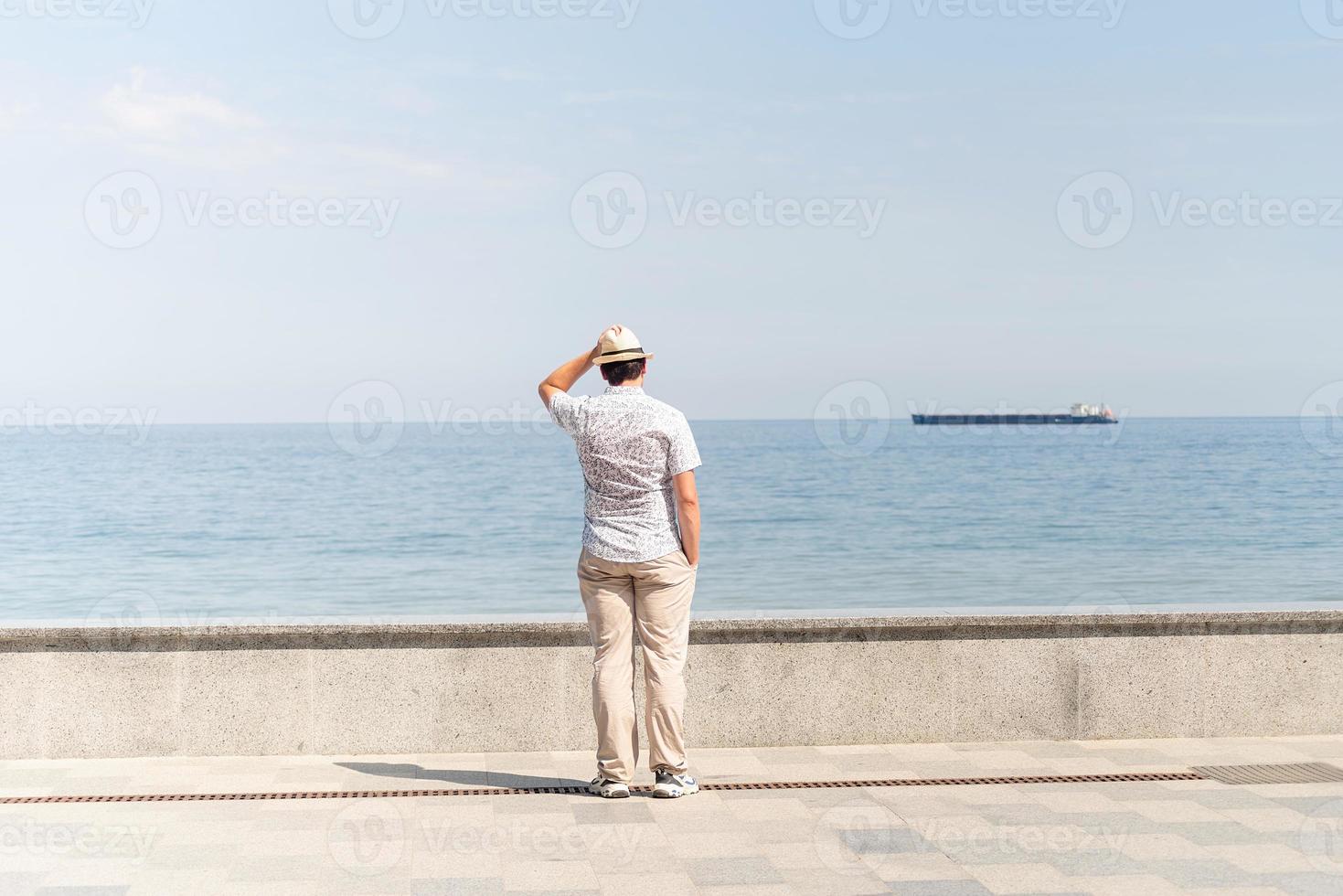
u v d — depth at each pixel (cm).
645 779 545
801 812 485
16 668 566
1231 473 5362
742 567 3095
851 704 600
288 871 411
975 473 5531
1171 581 2828
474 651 586
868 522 4003
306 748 579
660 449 510
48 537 3647
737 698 595
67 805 494
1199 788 520
